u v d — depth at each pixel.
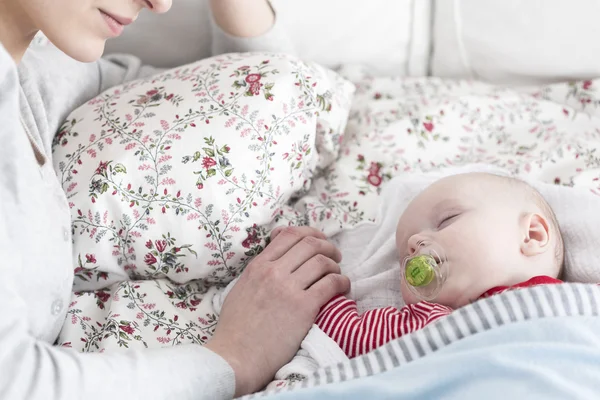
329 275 0.94
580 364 0.72
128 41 1.38
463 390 0.72
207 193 0.94
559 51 1.29
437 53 1.42
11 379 0.63
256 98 1.01
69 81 1.08
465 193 0.96
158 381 0.73
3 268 0.66
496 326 0.77
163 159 0.95
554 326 0.76
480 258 0.91
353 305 0.94
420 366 0.75
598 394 0.71
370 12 1.35
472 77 1.42
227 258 0.97
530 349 0.73
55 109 1.02
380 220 1.07
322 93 1.10
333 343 0.86
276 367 0.85
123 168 0.94
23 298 0.71
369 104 1.30
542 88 1.33
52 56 1.07
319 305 0.90
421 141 1.20
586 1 1.22
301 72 1.07
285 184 1.02
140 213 0.93
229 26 1.20
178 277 0.98
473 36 1.35
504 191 0.96
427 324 0.82
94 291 0.96
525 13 1.27
